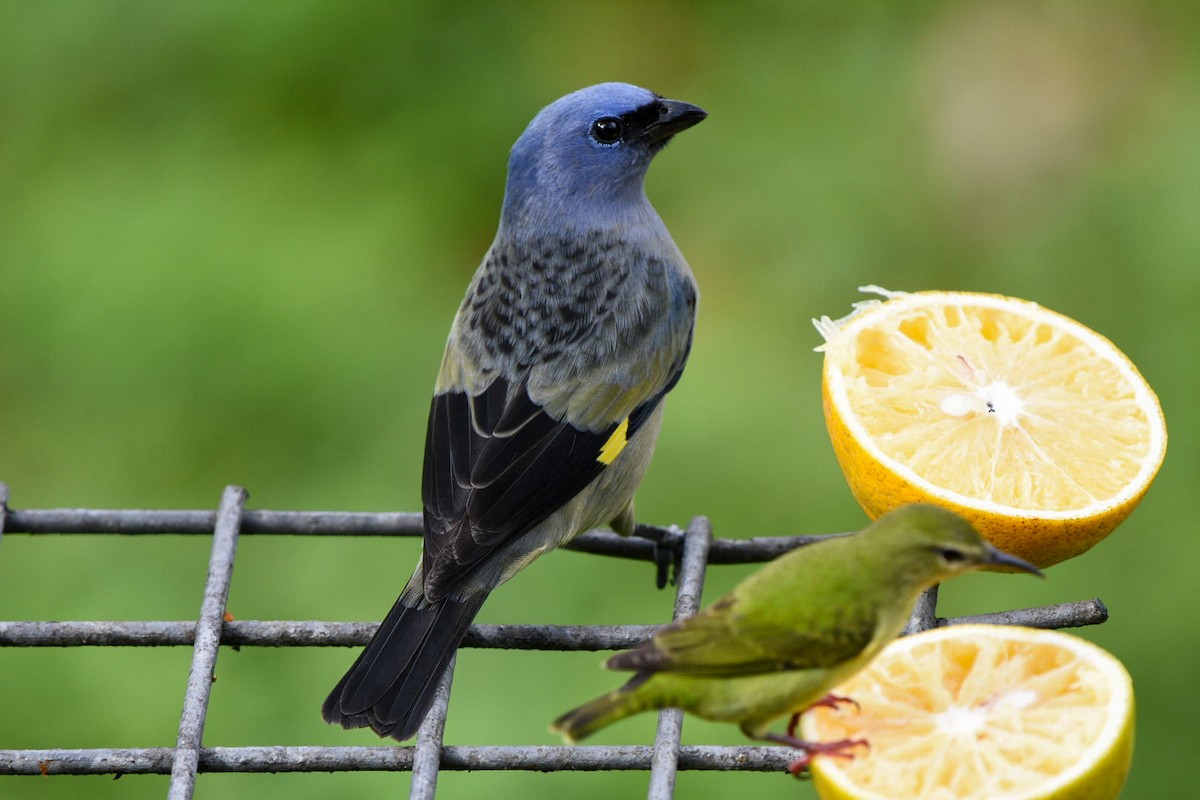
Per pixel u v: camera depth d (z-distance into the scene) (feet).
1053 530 22.43
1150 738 35.37
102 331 42.45
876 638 18.61
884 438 23.84
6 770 20.86
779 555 25.29
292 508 39.14
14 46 47.91
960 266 46.47
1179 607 36.73
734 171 49.11
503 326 27.45
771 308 45.91
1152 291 44.34
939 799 18.29
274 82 48.08
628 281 27.89
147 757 21.16
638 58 51.60
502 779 31.91
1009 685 19.33
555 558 36.37
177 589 37.47
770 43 52.11
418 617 23.65
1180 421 40.55
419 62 48.75
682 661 18.42
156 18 48.11
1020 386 24.44
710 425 41.06
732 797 31.96
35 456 40.81
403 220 45.24
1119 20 51.37
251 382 41.73
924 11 52.16
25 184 45.73
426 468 26.05
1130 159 47.80
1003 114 49.44
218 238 43.91
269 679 34.17
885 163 48.75
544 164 28.43
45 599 37.17
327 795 31.76
